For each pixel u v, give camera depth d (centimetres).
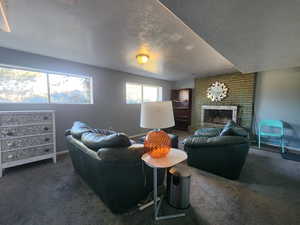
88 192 179
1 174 216
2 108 252
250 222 134
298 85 343
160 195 174
